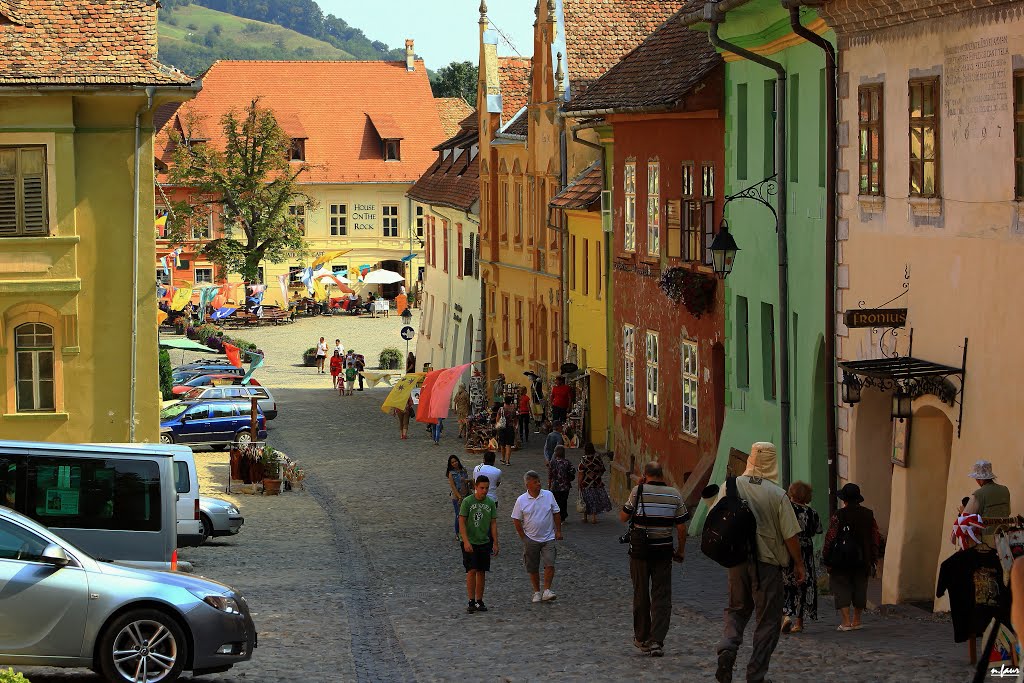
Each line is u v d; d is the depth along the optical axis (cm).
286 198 10950
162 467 2153
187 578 1719
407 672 1898
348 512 4059
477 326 7131
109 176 3322
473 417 5538
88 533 2122
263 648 2073
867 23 2314
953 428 2053
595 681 1747
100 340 3347
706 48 3538
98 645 1634
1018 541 1675
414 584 2842
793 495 2005
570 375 5209
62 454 2136
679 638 2053
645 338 4062
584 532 3609
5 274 3300
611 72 4028
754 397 3173
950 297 2073
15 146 3262
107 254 3334
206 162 10794
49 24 3284
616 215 4309
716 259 2706
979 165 1986
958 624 1642
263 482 4434
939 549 2225
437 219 8325
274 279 11919
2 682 1259
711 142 3478
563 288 5334
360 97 12750
